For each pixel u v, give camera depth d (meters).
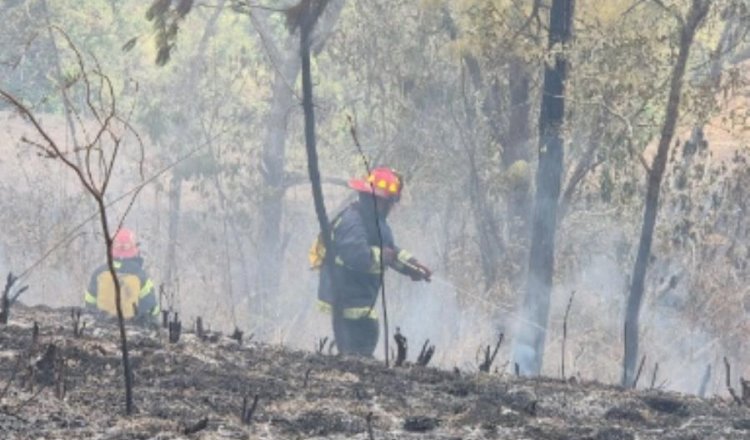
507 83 24.19
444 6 23.47
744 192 22.56
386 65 25.81
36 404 8.77
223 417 8.95
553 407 10.08
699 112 19.47
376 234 17.38
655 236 22.62
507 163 24.05
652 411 10.27
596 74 20.08
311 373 10.73
